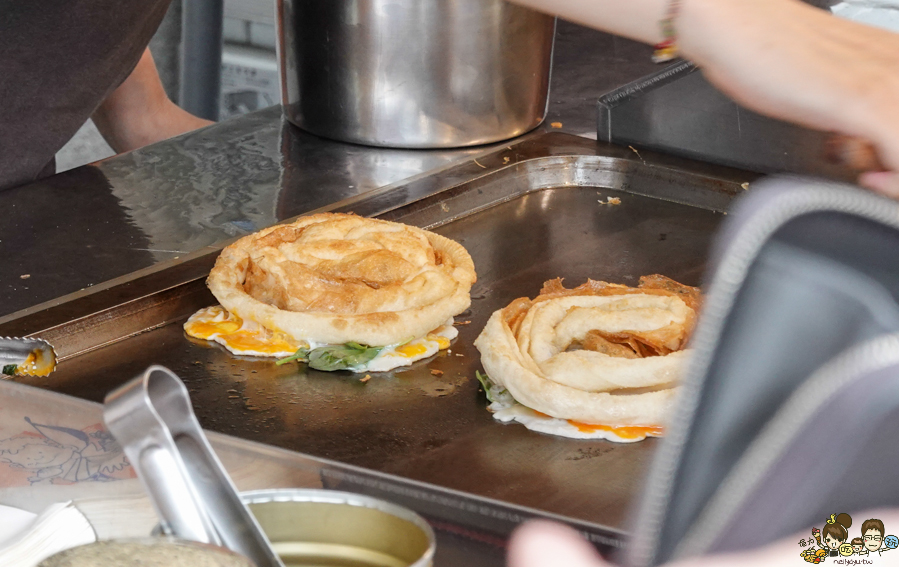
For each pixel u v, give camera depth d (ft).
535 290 4.91
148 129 8.29
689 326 4.11
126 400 1.81
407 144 6.49
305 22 6.37
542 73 6.63
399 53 6.17
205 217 5.35
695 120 6.08
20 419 2.39
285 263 4.52
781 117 1.99
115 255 4.85
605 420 3.70
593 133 6.82
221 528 1.84
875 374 0.81
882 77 1.73
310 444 3.64
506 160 6.14
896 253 0.81
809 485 0.86
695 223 5.67
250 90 11.85
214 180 5.92
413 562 1.84
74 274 4.62
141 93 8.09
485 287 4.93
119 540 1.78
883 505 0.85
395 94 6.32
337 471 2.28
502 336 4.12
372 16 6.07
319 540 1.95
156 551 1.72
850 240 0.82
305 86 6.63
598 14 2.80
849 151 1.71
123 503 2.13
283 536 1.95
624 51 8.66
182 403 1.88
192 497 1.83
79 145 11.01
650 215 5.78
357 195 5.59
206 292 4.65
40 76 6.25
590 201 5.96
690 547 0.87
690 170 5.94
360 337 4.23
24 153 6.35
